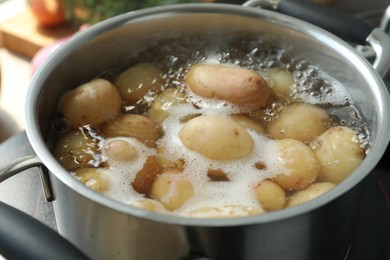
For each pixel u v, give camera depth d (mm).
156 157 576
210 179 562
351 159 582
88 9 913
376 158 523
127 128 595
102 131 604
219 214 527
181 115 612
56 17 937
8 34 939
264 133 604
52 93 609
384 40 636
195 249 505
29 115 547
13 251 510
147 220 489
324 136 598
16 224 517
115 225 508
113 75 661
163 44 674
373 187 657
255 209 536
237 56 675
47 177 541
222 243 499
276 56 673
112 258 537
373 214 638
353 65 612
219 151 570
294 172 567
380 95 574
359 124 613
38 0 917
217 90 615
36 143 525
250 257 513
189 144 577
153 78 646
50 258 505
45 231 518
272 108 625
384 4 867
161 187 549
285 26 647
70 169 577
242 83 611
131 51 665
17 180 665
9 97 879
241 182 562
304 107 620
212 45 681
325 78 652
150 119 611
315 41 638
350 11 875
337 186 509
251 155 580
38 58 852
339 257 580
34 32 941
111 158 575
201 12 651
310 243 525
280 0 673
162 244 506
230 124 580
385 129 544
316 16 661
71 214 533
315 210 498
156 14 646
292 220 495
